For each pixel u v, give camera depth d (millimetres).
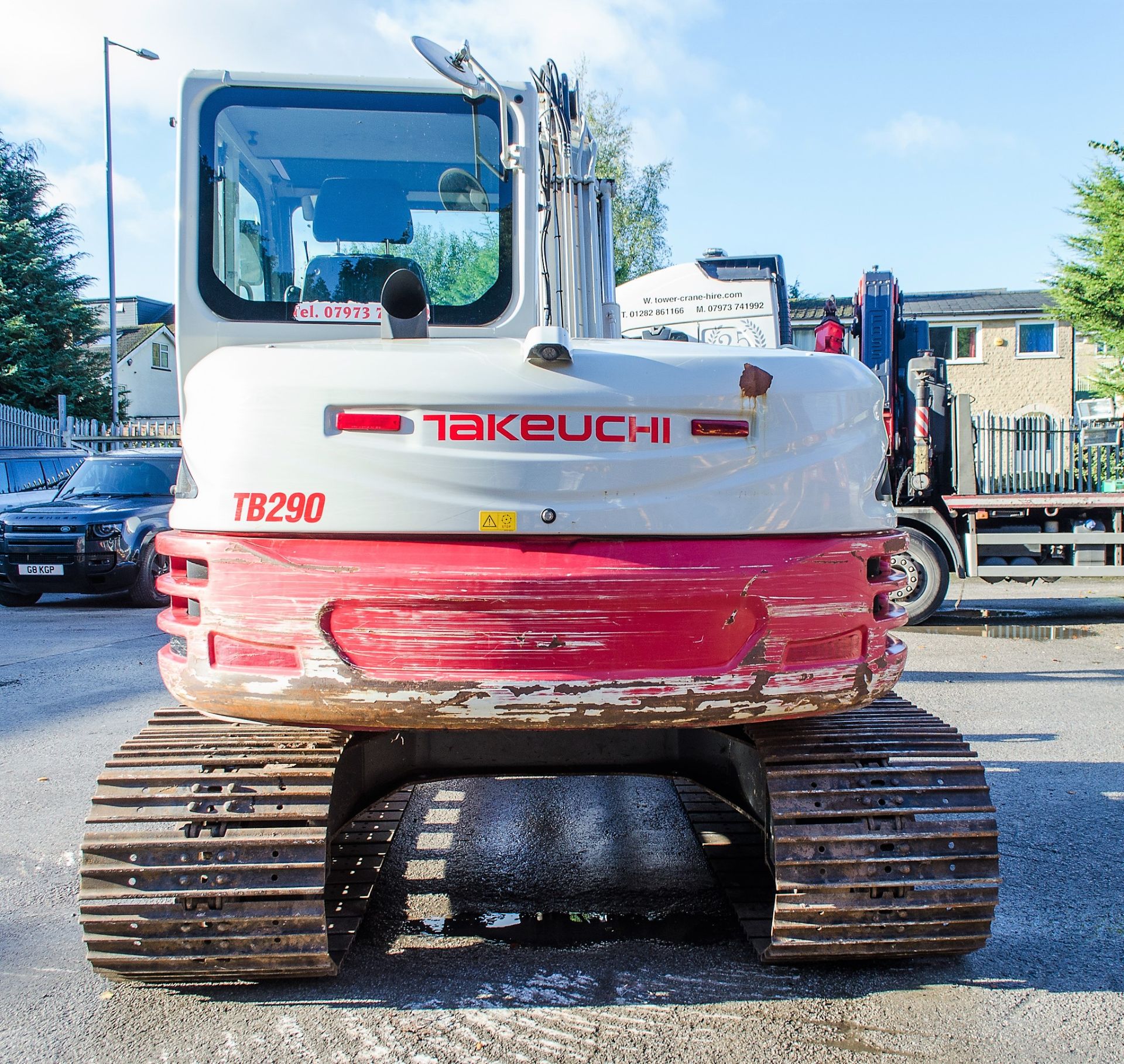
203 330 3512
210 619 2906
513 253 3645
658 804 5168
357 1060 2762
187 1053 2799
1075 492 11195
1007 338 36281
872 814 3080
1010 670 8523
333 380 2885
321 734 3330
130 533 13023
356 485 2855
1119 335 26922
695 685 2867
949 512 11008
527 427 2869
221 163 3562
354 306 3576
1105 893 3926
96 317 36656
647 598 2838
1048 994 3119
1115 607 12625
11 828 4723
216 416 2959
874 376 3365
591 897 3914
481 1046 2820
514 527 2848
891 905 3027
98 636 10586
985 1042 2840
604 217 5664
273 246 3574
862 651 3092
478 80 3559
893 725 3576
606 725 2848
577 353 2961
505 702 2805
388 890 3990
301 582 2832
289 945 2951
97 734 6426
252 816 2982
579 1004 3059
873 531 3197
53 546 12680
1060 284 27844
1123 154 27281
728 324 10305
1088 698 7422
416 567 2809
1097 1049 2801
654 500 2910
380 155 3627
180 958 2943
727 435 2982
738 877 3830
